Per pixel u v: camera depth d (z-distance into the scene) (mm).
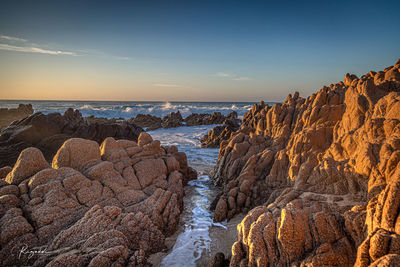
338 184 10016
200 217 13469
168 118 71375
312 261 6527
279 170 14266
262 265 6977
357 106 12172
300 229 7184
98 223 9000
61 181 9930
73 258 7352
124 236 9000
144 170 13492
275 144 17078
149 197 11656
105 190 10891
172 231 11562
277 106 19594
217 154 32656
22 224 8188
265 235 7320
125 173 12594
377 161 8789
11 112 57188
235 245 8078
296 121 17078
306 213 7793
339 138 12500
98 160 12367
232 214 13078
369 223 6402
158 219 11016
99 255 7602
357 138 10867
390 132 9172
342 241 6914
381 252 5277
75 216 9398
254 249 7223
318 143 13633
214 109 98125
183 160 20109
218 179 18969
